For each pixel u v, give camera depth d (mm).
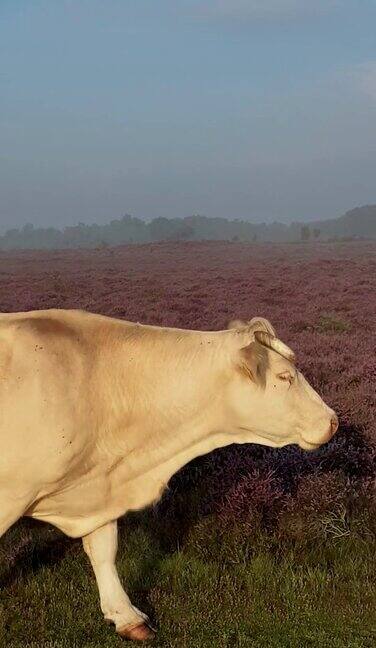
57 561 5098
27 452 3959
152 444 4418
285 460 6254
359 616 4484
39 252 95688
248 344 4117
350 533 5402
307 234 175000
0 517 4082
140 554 5172
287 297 24688
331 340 14258
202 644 4223
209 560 5125
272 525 5559
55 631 4309
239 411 4293
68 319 4340
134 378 4273
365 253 66312
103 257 71062
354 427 7250
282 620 4434
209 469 6344
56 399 3998
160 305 22797
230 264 49156
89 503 4402
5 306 24438
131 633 4242
